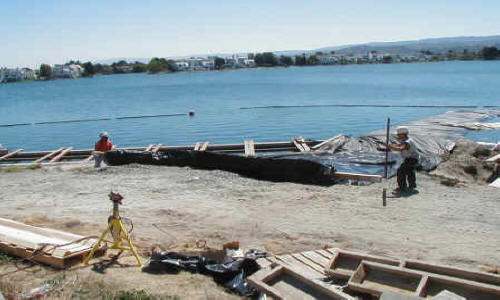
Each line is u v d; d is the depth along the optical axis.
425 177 14.09
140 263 7.67
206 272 7.28
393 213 10.87
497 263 7.91
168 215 11.09
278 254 8.38
